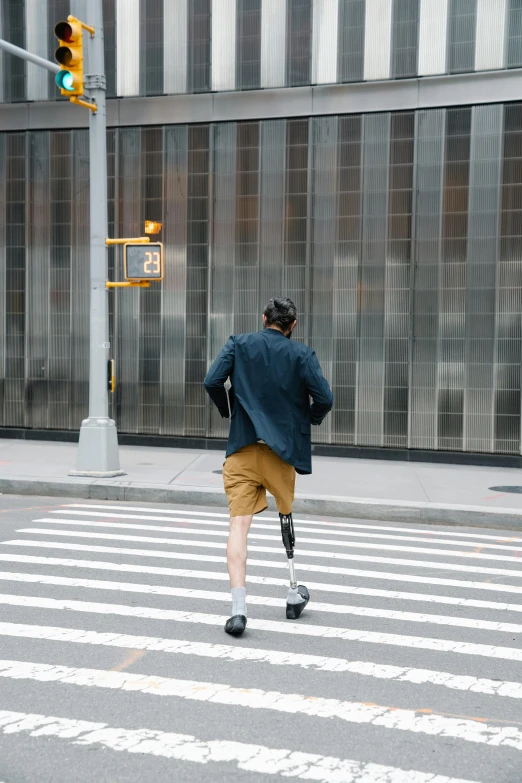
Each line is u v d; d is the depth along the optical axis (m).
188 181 15.24
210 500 10.41
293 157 14.77
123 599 5.60
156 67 15.20
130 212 15.53
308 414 5.05
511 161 13.84
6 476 11.26
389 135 14.33
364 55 14.29
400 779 3.09
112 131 15.51
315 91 14.54
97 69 11.12
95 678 4.10
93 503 10.39
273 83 14.70
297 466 4.98
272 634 4.92
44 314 16.09
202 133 15.15
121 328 15.73
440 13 13.91
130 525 8.61
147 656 4.45
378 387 14.59
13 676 4.11
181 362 15.47
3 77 15.95
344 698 3.91
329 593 5.96
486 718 3.71
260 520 9.38
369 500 9.97
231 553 4.91
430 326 14.33
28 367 16.20
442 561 7.27
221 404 5.07
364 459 14.62
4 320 16.31
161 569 6.51
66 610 5.31
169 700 3.83
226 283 15.19
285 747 3.35
